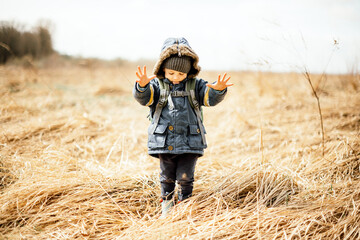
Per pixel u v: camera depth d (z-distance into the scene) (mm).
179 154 2529
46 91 7680
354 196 2584
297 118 5422
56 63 14281
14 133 4324
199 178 3232
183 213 2404
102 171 3248
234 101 6996
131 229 2252
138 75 2314
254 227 2199
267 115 5785
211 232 2115
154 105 2561
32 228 2275
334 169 3266
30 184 2801
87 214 2426
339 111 5289
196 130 2465
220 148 4484
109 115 6078
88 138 4477
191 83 2547
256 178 2922
